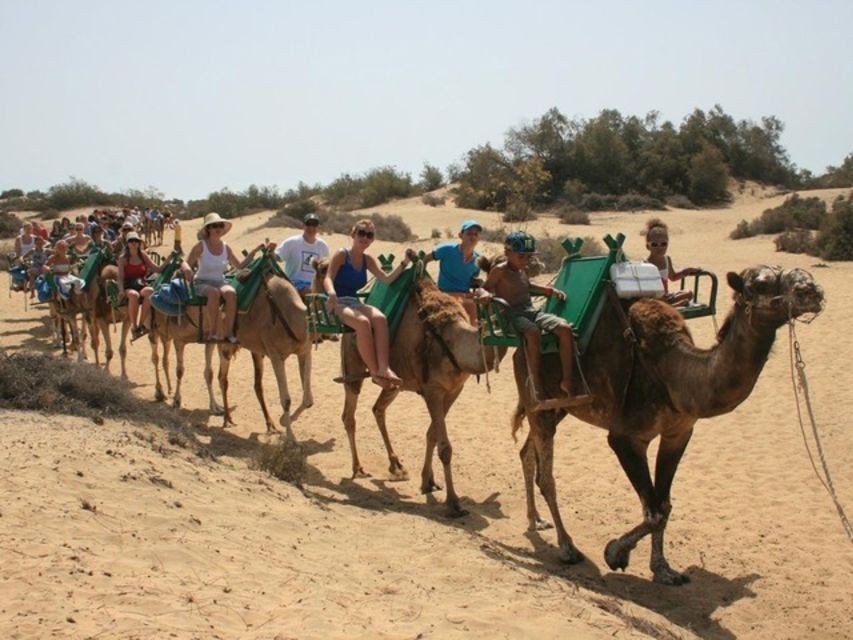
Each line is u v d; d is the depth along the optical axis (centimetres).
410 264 973
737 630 708
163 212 4834
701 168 6044
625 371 789
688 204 5816
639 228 4506
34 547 595
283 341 1149
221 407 1340
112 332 2067
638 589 773
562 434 1222
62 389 1005
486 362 871
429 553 740
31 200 7344
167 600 556
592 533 898
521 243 819
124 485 743
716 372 709
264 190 6731
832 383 1433
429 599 629
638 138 6388
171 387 1488
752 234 3947
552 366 829
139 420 998
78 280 1588
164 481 779
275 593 602
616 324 806
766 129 7000
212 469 884
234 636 526
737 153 6769
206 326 1235
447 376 926
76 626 504
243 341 1190
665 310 784
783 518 923
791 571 806
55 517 648
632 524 918
